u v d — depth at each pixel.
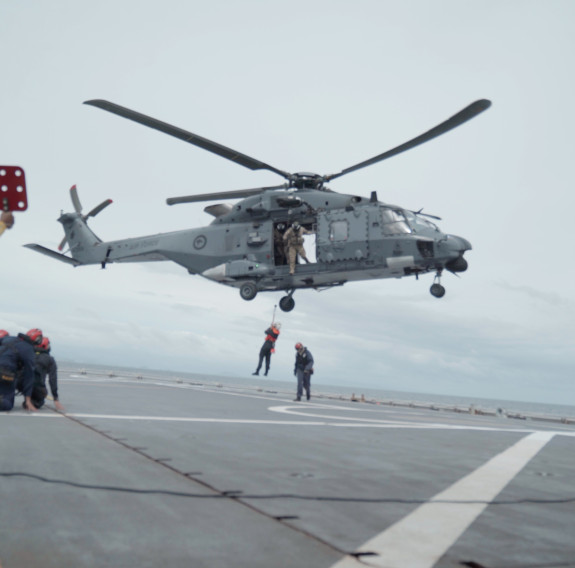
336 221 19.00
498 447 7.64
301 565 2.64
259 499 3.87
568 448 7.91
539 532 3.36
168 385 24.17
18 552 2.67
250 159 18.66
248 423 9.33
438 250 17.86
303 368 18.30
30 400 9.66
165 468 4.89
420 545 3.01
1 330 9.92
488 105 14.73
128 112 16.58
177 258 22.22
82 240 26.33
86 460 5.09
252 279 20.39
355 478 4.84
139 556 2.69
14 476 4.29
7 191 3.77
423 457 6.32
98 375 31.86
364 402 23.62
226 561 2.66
